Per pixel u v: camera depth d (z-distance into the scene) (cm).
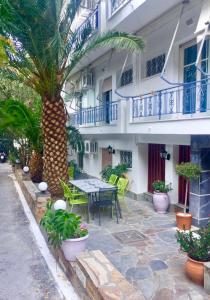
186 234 545
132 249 665
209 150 796
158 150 1103
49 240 620
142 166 1159
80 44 899
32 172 1434
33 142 1357
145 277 533
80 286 468
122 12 940
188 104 842
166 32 950
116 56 1272
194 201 814
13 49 898
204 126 667
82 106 1844
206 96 762
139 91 1120
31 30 788
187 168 772
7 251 679
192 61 870
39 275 564
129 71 1235
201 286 500
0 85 1706
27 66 921
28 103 1761
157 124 862
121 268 569
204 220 804
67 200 988
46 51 839
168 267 572
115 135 1356
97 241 716
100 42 827
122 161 1318
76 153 1956
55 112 995
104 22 1109
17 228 847
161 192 971
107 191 895
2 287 525
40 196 850
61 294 496
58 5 779
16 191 1441
